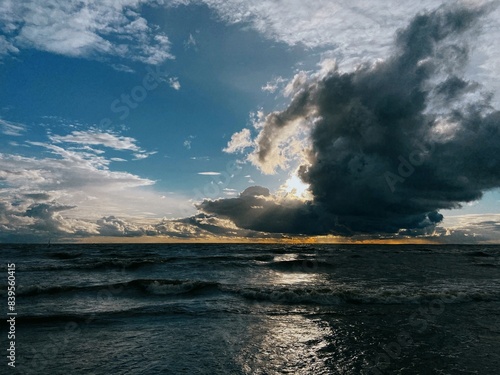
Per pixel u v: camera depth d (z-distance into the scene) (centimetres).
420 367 700
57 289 1548
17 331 933
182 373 661
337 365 711
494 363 723
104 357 746
